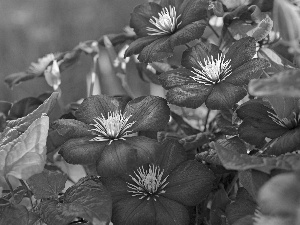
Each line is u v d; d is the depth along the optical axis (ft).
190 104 1.82
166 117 1.85
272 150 1.69
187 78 1.96
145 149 1.71
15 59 5.52
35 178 1.85
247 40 1.94
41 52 5.56
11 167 1.71
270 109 1.82
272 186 1.19
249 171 1.62
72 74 4.94
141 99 1.93
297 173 1.23
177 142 1.91
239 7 2.09
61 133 1.85
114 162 1.70
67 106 2.51
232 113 2.04
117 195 1.82
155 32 2.18
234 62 1.94
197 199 1.79
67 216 1.66
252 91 1.30
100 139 1.81
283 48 2.21
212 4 2.13
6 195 1.96
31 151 1.69
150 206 1.78
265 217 1.36
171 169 1.87
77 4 5.61
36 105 2.52
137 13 2.25
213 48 2.03
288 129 1.77
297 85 1.29
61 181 1.87
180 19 2.10
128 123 1.86
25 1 5.65
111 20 5.59
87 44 2.61
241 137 1.79
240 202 1.70
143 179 1.84
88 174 2.06
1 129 2.46
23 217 1.71
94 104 1.96
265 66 1.81
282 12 1.68
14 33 5.58
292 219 1.17
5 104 2.66
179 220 1.75
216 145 1.53
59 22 5.61
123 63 2.57
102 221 1.64
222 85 1.86
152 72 2.45
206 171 1.82
